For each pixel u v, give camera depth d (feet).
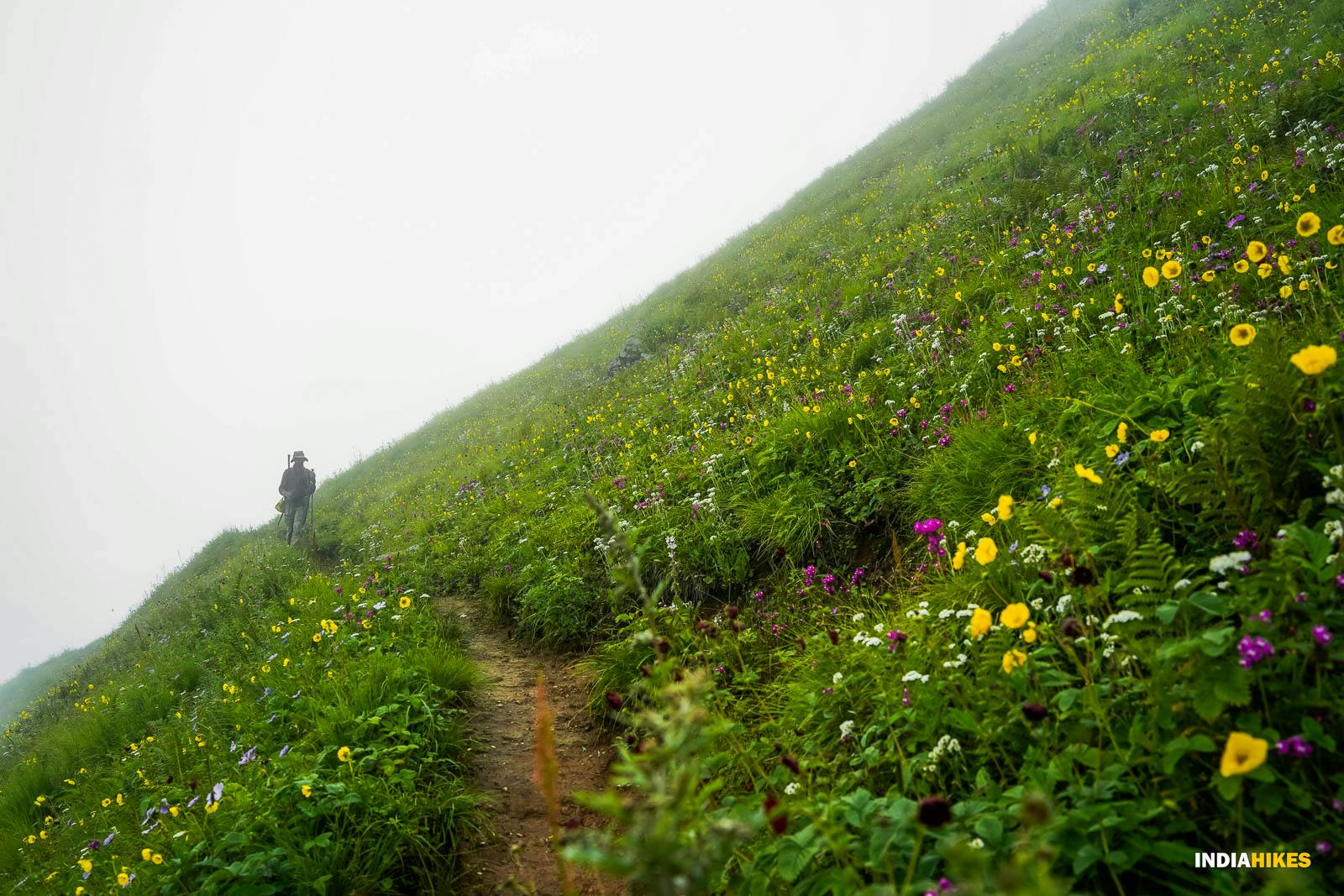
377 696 15.06
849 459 18.38
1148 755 6.61
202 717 19.61
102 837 14.85
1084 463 11.42
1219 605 6.91
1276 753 6.14
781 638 14.38
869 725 9.68
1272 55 26.84
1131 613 7.14
